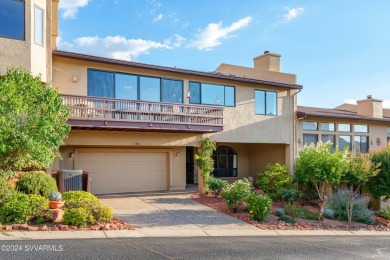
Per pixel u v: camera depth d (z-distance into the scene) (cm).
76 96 1487
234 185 1557
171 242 965
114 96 1748
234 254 880
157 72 1883
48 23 1492
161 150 2042
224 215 1430
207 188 1906
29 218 995
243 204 1612
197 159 1942
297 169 1869
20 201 1004
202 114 1869
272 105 2269
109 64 1734
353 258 938
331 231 1390
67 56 1596
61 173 1490
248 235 1161
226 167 2570
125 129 1677
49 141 1127
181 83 1962
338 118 2461
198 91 2012
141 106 1675
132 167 1956
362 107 2845
